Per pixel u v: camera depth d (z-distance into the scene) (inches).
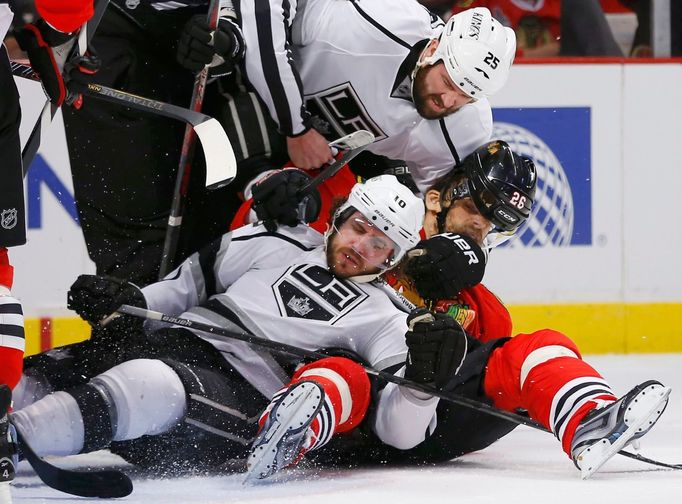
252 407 292.2
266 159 366.9
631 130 537.3
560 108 530.9
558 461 313.0
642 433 271.6
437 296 317.1
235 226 338.0
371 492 261.4
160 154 376.8
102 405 263.6
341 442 301.3
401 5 357.1
